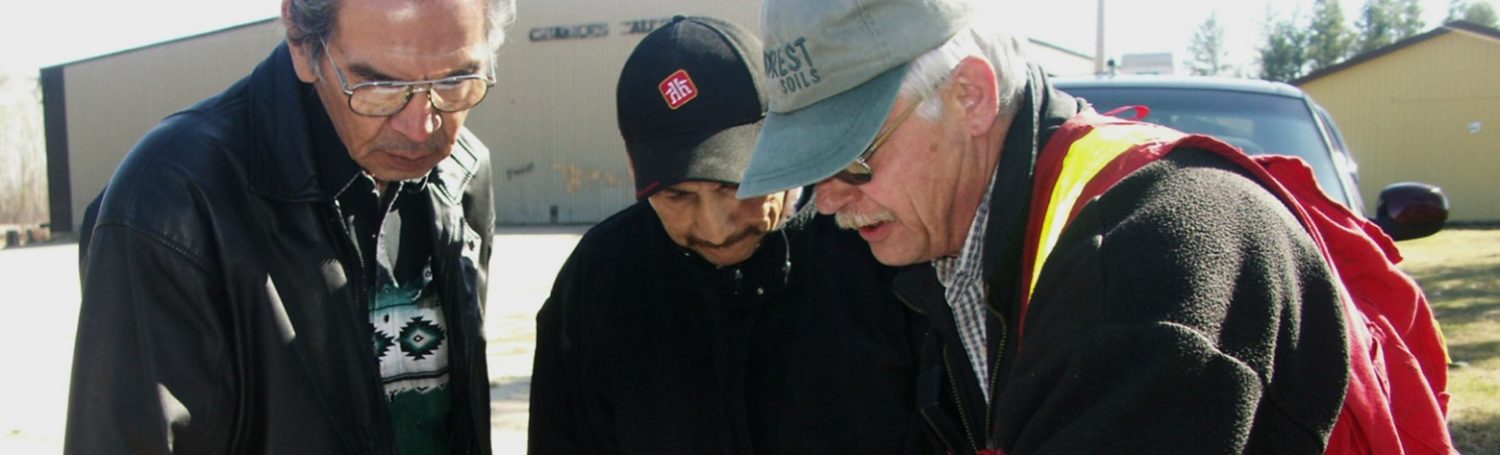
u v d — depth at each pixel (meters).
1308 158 3.81
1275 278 1.12
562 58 25.12
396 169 1.90
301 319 1.85
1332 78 21.39
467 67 1.83
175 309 1.71
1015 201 1.42
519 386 5.88
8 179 29.41
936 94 1.40
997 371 1.47
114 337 1.66
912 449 1.97
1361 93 21.16
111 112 27.45
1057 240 1.27
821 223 2.11
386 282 2.07
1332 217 1.38
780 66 1.48
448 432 2.21
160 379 1.68
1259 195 1.19
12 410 5.66
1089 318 1.14
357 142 1.86
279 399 1.82
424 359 2.14
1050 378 1.18
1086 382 1.11
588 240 2.19
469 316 2.15
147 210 1.69
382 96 1.77
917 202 1.47
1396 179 20.97
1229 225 1.14
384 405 1.96
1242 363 1.07
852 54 1.40
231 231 1.78
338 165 1.90
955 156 1.44
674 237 2.07
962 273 1.61
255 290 1.80
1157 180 1.20
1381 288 1.38
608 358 2.09
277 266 1.84
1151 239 1.13
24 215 29.81
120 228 1.68
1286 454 1.12
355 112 1.79
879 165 1.45
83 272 1.75
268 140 1.86
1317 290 1.17
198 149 1.78
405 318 2.12
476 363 2.16
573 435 2.24
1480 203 20.33
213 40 26.52
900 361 1.99
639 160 2.00
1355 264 1.37
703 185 1.94
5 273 15.31
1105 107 4.14
